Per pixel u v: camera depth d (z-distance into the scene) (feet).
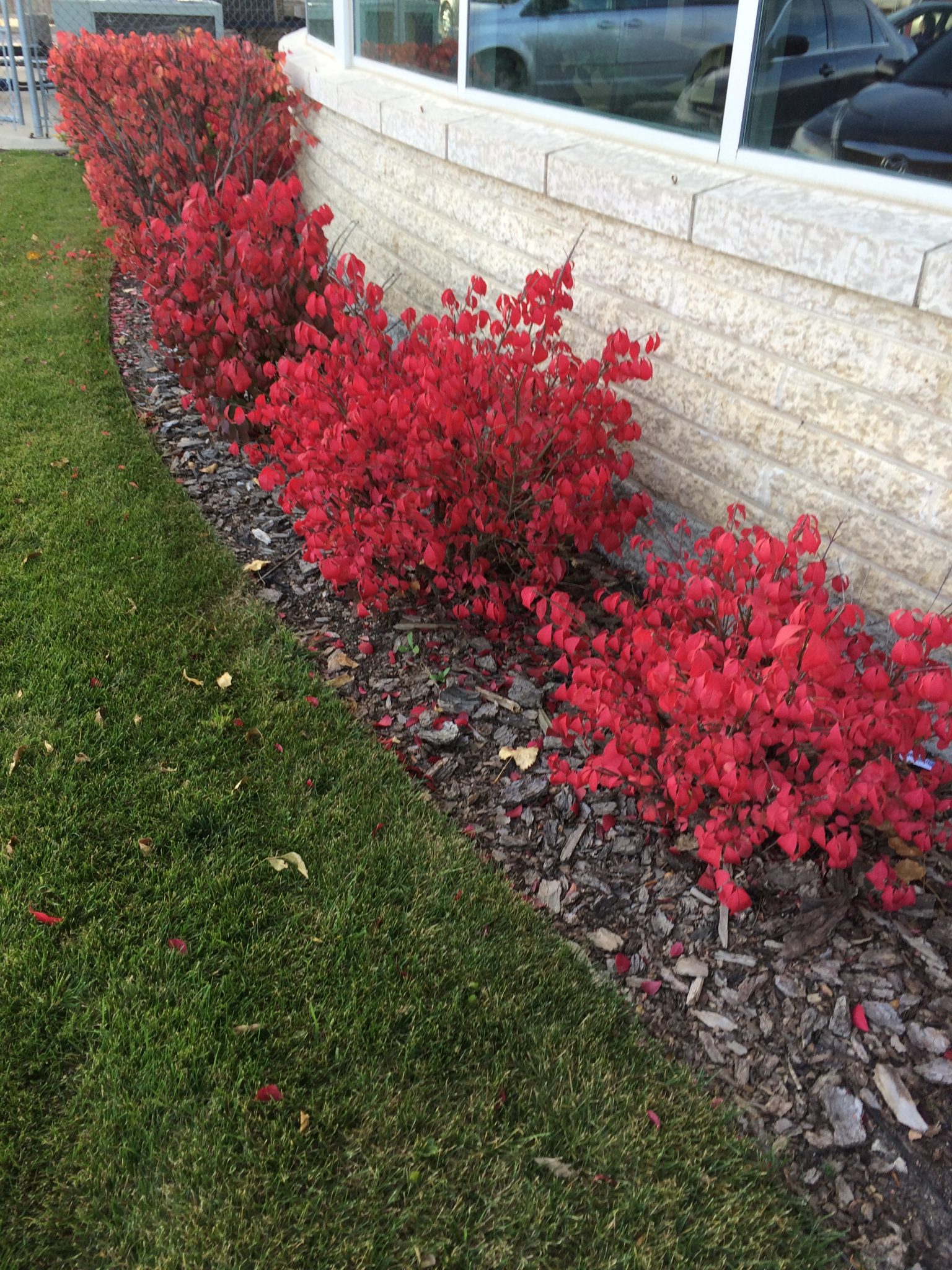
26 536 13.08
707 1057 7.18
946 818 8.93
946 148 8.57
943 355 8.44
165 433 16.56
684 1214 6.16
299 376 11.01
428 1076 6.89
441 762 9.91
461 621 11.81
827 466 9.80
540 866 8.78
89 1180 6.21
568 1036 7.18
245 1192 6.14
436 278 15.84
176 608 11.87
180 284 15.28
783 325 9.77
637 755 8.38
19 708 10.06
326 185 20.53
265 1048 6.97
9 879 8.18
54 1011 7.19
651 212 10.61
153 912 7.99
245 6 49.70
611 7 11.59
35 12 47.78
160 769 9.39
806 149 9.84
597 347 12.44
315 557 11.61
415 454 10.28
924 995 7.47
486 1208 6.17
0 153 35.50
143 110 21.06
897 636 9.56
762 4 9.69
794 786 7.99
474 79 14.88
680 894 8.45
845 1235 6.12
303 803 9.16
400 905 8.19
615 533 10.90
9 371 18.22
